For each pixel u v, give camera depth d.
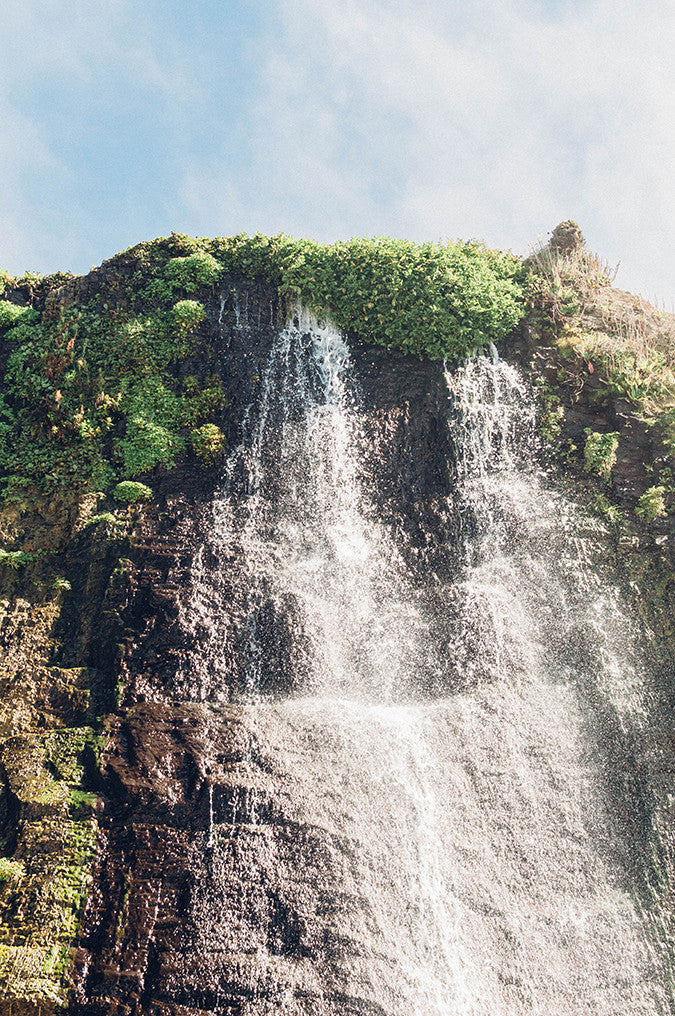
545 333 16.38
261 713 12.41
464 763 12.36
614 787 12.23
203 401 15.41
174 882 10.73
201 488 14.67
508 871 11.55
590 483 14.63
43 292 16.95
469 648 13.55
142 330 15.94
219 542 14.15
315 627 13.62
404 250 16.78
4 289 16.81
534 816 11.99
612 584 13.77
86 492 14.47
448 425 15.38
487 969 10.78
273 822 11.38
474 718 12.78
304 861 11.13
